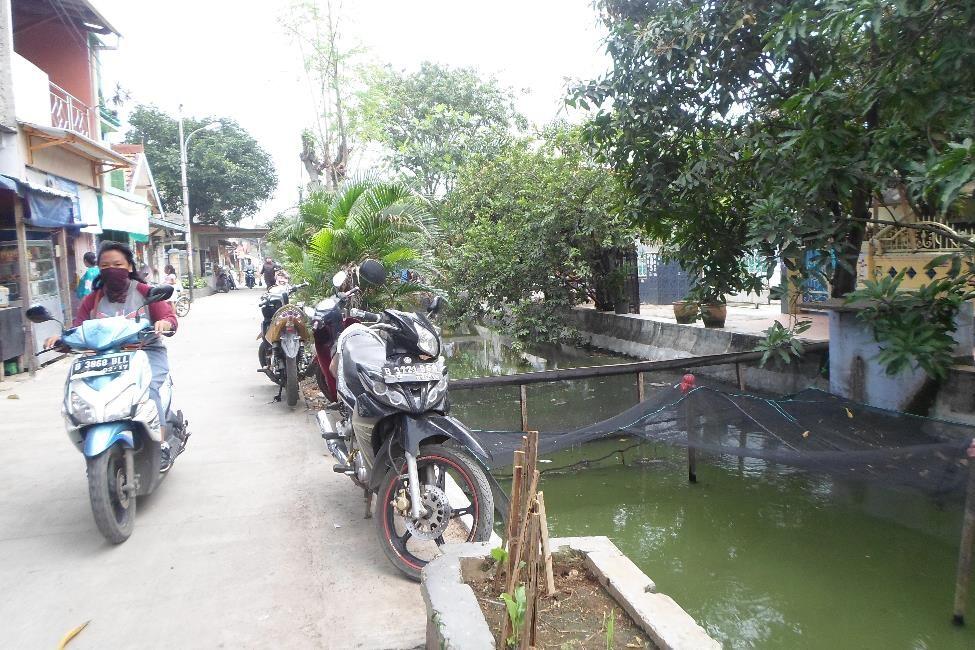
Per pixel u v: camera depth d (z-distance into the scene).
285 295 8.49
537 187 13.58
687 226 8.46
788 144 5.89
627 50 7.63
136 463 4.53
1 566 3.83
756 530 5.25
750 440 5.86
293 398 7.42
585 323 15.55
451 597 2.73
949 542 4.89
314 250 8.91
